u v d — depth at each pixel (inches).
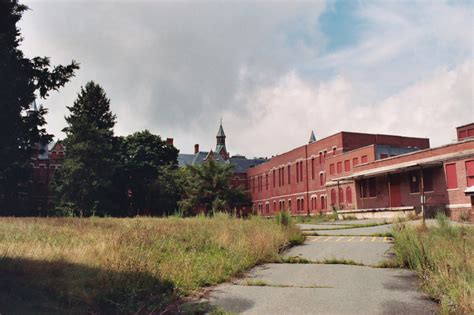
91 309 328.8
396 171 1540.4
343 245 714.8
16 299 314.5
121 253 456.1
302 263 567.8
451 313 316.8
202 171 2497.5
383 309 343.9
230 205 2502.5
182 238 655.8
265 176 3346.5
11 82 343.3
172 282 415.8
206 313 346.0
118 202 2518.5
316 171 2471.7
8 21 347.9
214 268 491.5
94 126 2331.4
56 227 743.1
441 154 1384.1
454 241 577.9
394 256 578.2
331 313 337.1
